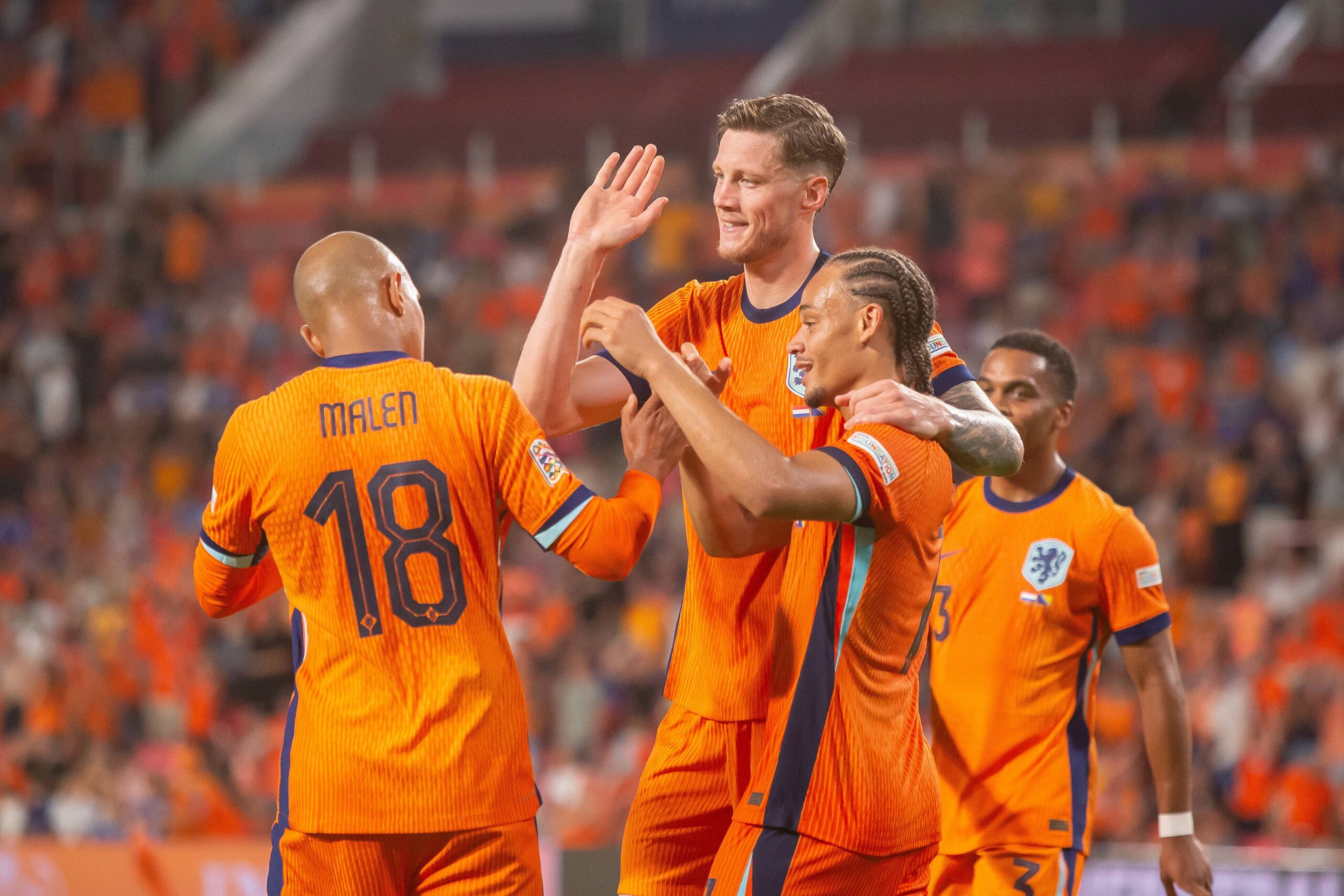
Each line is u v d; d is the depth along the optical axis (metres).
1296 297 51.53
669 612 39.28
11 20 75.19
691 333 12.14
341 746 10.22
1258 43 72.38
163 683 37.78
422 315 11.28
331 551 10.32
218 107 75.00
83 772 32.91
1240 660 32.66
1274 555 38.00
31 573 44.97
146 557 46.88
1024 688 14.11
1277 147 61.72
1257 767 29.03
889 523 10.43
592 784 32.56
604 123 67.19
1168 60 70.00
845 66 74.50
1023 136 64.25
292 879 10.49
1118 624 14.18
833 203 57.56
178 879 22.86
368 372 10.53
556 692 35.69
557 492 10.36
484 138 68.69
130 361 56.28
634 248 57.47
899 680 10.99
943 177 57.91
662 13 80.06
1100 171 60.97
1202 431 45.94
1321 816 27.52
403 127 70.38
